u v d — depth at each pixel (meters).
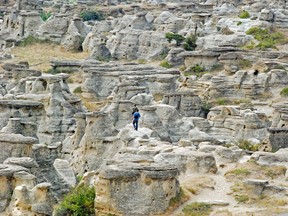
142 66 159.00
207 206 65.62
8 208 65.44
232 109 115.69
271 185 68.38
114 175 63.47
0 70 165.12
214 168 73.06
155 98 138.50
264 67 144.62
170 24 194.25
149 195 63.69
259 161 75.62
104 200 63.59
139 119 101.00
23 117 105.31
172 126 105.44
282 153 77.06
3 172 66.88
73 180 80.00
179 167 72.62
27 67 159.50
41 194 64.94
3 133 81.56
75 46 198.62
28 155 77.12
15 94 123.19
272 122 113.00
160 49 181.25
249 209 65.25
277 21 184.38
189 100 125.12
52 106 111.75
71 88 150.62
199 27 190.62
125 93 125.81
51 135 107.38
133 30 188.88
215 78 139.12
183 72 157.12
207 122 113.94
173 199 65.06
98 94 145.62
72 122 109.44
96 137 91.56
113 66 157.50
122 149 80.06
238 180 71.19
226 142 99.00
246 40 176.25
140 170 64.12
